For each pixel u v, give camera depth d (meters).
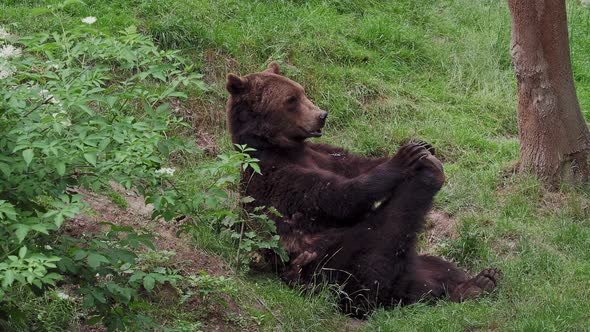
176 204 8.48
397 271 11.07
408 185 11.19
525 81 14.14
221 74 15.62
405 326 10.20
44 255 7.41
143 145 8.06
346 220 11.37
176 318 9.86
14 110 7.93
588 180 14.14
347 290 11.09
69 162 7.68
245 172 11.88
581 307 10.44
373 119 16.05
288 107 11.71
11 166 7.70
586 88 18.44
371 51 17.81
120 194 12.10
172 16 15.96
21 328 8.70
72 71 8.43
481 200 13.82
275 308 10.60
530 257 12.20
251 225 11.62
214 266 11.12
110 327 8.18
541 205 13.82
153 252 10.38
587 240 12.59
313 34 17.39
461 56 18.44
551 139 14.06
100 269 8.16
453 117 16.66
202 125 14.78
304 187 11.32
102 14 15.82
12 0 15.77
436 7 20.55
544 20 13.79
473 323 10.19
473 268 12.43
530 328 9.77
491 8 20.92
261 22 17.05
